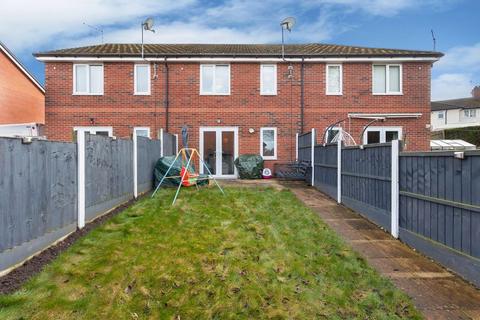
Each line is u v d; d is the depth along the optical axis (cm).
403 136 1602
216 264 488
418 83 1605
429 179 541
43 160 533
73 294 403
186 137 1582
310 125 1614
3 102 1723
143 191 1106
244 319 359
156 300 395
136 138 1038
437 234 519
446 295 412
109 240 591
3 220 430
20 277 434
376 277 458
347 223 753
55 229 570
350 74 1609
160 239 596
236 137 1611
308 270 477
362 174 818
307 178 1391
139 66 1603
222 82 1619
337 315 364
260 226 688
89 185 715
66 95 1570
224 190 1142
